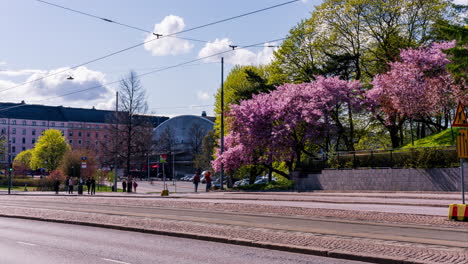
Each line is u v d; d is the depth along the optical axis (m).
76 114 172.12
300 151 42.59
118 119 62.62
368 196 27.88
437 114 36.34
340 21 46.53
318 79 41.41
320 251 10.16
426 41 43.12
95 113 176.38
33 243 12.38
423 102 35.06
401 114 36.72
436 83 34.59
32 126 163.25
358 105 39.91
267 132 41.31
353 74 47.12
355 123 45.94
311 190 37.38
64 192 61.28
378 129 46.78
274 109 41.53
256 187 43.31
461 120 15.55
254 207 21.73
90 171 74.25
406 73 35.66
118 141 62.53
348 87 40.31
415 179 29.92
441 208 19.69
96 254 10.53
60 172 72.56
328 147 48.25
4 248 11.54
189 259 9.82
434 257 9.16
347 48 46.66
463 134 15.62
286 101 40.72
